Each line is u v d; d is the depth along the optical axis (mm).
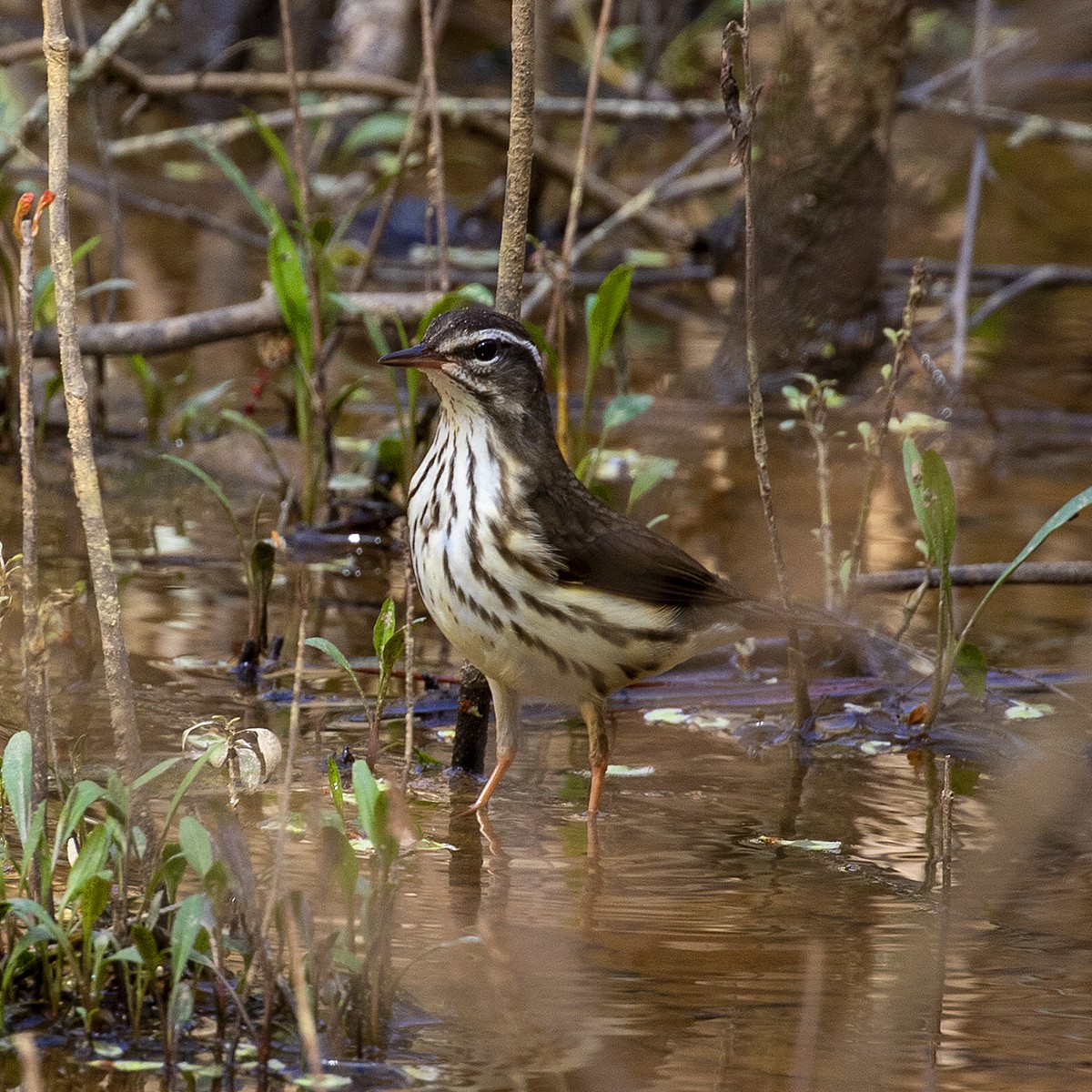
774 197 17328
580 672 9031
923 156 25203
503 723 9094
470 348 8875
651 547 9180
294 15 27422
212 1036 6125
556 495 8992
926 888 7898
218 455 15375
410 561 9102
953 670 10367
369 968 6250
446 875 7906
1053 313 21047
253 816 8352
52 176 7062
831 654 11547
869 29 16891
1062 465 15906
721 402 17375
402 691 10508
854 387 17594
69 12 27016
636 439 16219
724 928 7348
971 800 9211
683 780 9469
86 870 6137
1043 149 28000
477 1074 5949
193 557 12938
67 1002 6285
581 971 6840
